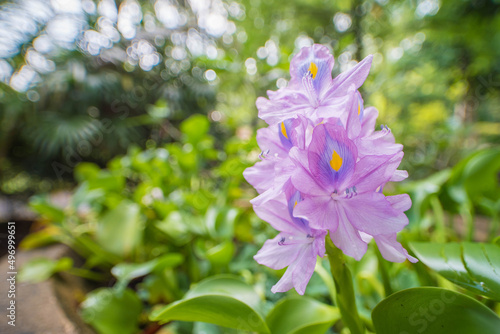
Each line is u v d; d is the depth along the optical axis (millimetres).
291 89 130
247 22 1395
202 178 487
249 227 372
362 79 114
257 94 506
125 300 272
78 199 358
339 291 134
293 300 177
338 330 243
